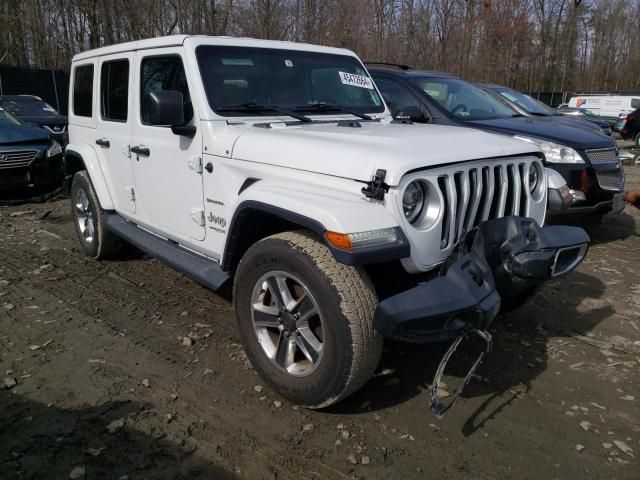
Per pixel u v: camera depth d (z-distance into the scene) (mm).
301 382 2992
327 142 3109
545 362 3742
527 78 37844
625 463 2777
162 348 3797
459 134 3441
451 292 2689
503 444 2896
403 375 3521
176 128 3732
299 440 2879
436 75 7559
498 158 3301
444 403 3207
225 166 3520
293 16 18875
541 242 3025
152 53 4125
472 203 3168
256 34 18531
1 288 4785
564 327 4285
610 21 47312
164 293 4762
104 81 4879
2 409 3064
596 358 3811
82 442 2814
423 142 3109
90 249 5512
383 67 7727
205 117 3629
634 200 4734
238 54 3953
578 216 6406
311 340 2959
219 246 3691
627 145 20594
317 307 2809
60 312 4332
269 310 3148
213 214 3686
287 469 2676
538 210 3623
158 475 2607
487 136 3506
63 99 20438
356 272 2773
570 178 6285
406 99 7051
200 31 19125
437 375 2838
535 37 37406
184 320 4238
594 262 5926
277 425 2994
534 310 4594
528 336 4117
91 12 20375
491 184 3238
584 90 46875
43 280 5008
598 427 3055
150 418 3020
